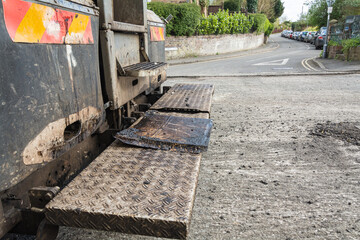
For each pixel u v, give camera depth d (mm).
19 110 1524
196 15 20422
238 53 25719
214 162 3631
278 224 2391
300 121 5320
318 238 2215
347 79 10109
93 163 2068
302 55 21062
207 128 2775
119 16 3738
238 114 5926
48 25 1737
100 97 2484
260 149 4039
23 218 1677
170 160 2129
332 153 3850
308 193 2867
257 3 44219
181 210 1521
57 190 1678
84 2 2176
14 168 1503
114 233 2297
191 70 14078
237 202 2721
